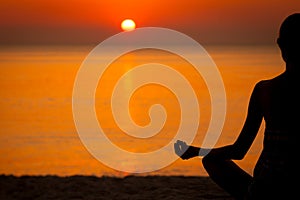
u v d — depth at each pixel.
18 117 67.50
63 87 117.31
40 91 107.44
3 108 78.44
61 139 47.94
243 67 185.75
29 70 197.75
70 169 32.81
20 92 105.62
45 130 54.53
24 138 49.12
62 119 64.50
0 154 39.78
